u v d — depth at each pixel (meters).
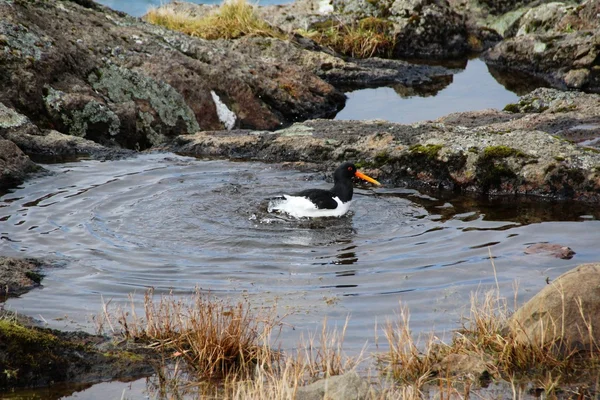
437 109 22.03
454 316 9.48
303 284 10.66
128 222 13.11
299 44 26.92
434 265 11.24
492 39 30.64
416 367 8.02
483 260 11.36
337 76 25.88
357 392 7.09
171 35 22.19
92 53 20.14
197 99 20.52
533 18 28.55
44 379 7.96
